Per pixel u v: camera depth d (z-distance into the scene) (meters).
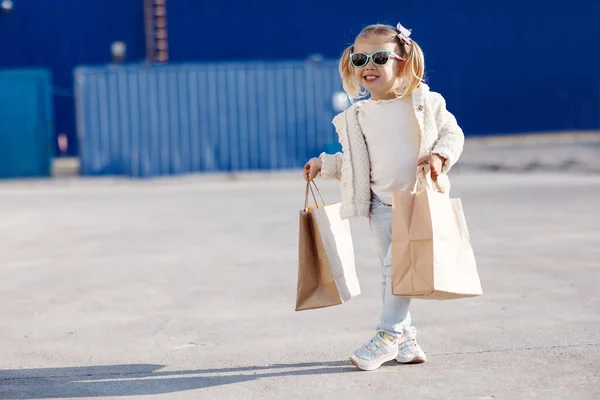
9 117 28.30
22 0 38.59
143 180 26.78
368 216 5.53
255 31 39.66
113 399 4.93
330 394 4.90
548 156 29.14
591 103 41.88
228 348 6.06
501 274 8.68
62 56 38.97
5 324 7.02
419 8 40.56
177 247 11.38
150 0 38.66
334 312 7.15
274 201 17.91
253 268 9.54
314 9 39.84
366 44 5.36
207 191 21.39
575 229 11.96
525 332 6.23
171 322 6.95
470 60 41.06
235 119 28.41
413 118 5.38
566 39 41.59
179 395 4.97
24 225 14.48
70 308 7.61
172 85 28.20
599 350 5.66
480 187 19.86
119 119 28.02
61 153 39.00
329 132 28.67
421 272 4.94
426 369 5.36
